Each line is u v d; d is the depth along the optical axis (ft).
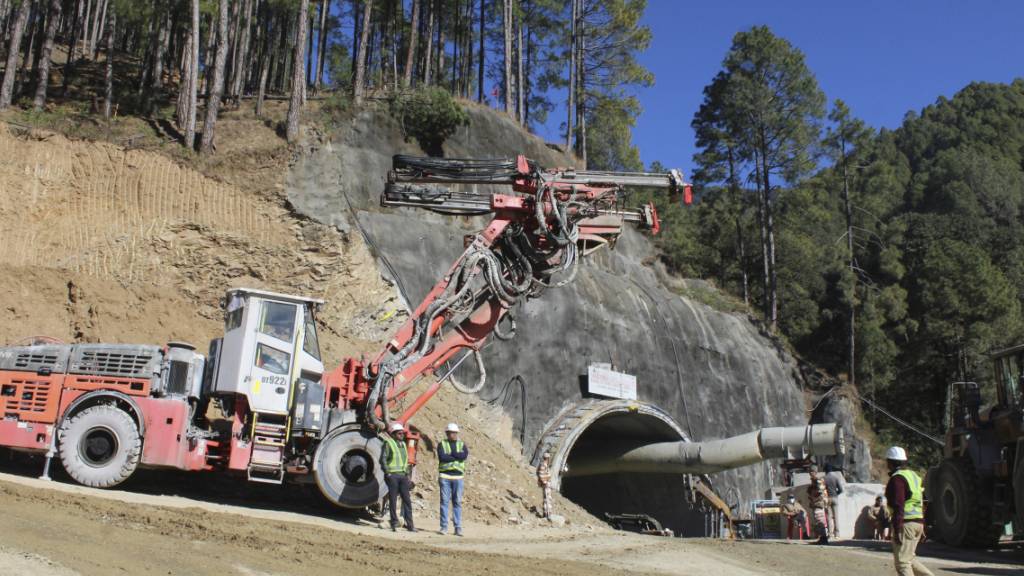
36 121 75.92
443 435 69.67
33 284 64.64
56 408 45.60
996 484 50.88
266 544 33.55
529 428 90.17
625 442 111.34
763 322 152.66
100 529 31.73
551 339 96.68
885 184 211.00
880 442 162.20
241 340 46.93
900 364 181.27
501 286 54.39
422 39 152.35
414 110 102.37
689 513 112.68
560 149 138.31
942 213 241.55
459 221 100.17
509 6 133.28
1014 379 52.60
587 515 75.51
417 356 52.65
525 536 51.83
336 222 81.66
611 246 58.85
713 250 179.83
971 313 178.60
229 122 89.56
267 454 46.62
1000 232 219.20
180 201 75.25
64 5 134.31
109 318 65.98
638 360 107.34
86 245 69.97
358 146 94.07
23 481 43.04
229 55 120.57
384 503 52.13
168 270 72.59
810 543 59.31
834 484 78.43
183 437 45.80
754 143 172.55
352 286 81.41
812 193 195.52
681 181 57.62
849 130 180.65
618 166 180.86
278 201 79.82
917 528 30.81
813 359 174.91
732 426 120.47
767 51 168.86
